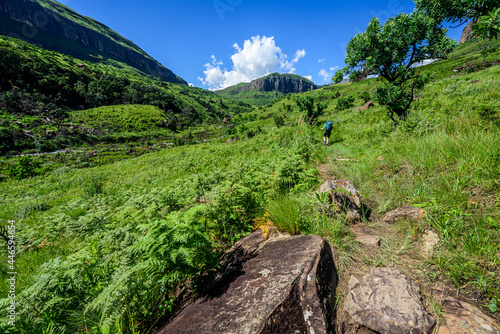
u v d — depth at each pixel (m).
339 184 3.14
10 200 13.46
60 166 37.69
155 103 151.75
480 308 1.32
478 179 2.43
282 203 2.94
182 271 1.96
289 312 1.44
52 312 2.01
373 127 10.45
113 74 186.88
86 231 4.54
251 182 4.52
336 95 123.44
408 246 2.02
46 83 110.31
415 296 1.45
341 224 2.55
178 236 1.90
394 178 3.69
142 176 14.59
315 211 2.82
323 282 1.65
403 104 8.41
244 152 14.09
